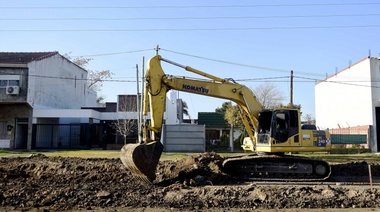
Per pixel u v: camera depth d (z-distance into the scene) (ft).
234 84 51.98
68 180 45.47
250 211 33.55
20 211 32.35
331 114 144.46
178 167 54.39
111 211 32.81
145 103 46.32
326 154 104.12
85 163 61.72
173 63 48.55
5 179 45.98
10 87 114.83
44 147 122.01
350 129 125.29
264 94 146.92
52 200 35.55
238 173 51.55
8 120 119.55
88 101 171.94
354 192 39.17
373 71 116.67
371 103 115.55
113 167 54.34
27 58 123.85
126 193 38.70
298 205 35.53
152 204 35.40
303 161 50.93
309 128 52.21
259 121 51.85
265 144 50.60
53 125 122.62
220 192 38.81
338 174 57.36
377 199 37.17
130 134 126.31
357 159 82.23
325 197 37.58
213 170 51.55
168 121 140.05
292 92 103.19
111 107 141.49
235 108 129.80
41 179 46.65
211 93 50.72
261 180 50.08
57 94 136.46
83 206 34.37
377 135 115.96
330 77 144.46
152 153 42.06
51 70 132.16
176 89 48.73
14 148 119.24
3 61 118.93
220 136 144.46
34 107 120.37
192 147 110.63
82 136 123.13
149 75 46.65
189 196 37.78
